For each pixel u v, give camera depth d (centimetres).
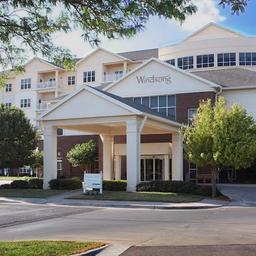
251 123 2706
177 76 4131
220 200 2586
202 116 2733
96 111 3045
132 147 2942
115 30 878
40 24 935
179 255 981
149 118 3089
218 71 4497
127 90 4297
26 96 7394
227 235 1291
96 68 6781
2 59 1054
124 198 2581
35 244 1083
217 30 6016
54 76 7362
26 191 3033
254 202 2492
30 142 3791
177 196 2622
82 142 4719
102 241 1207
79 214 1992
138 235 1324
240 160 2617
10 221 1745
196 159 2706
